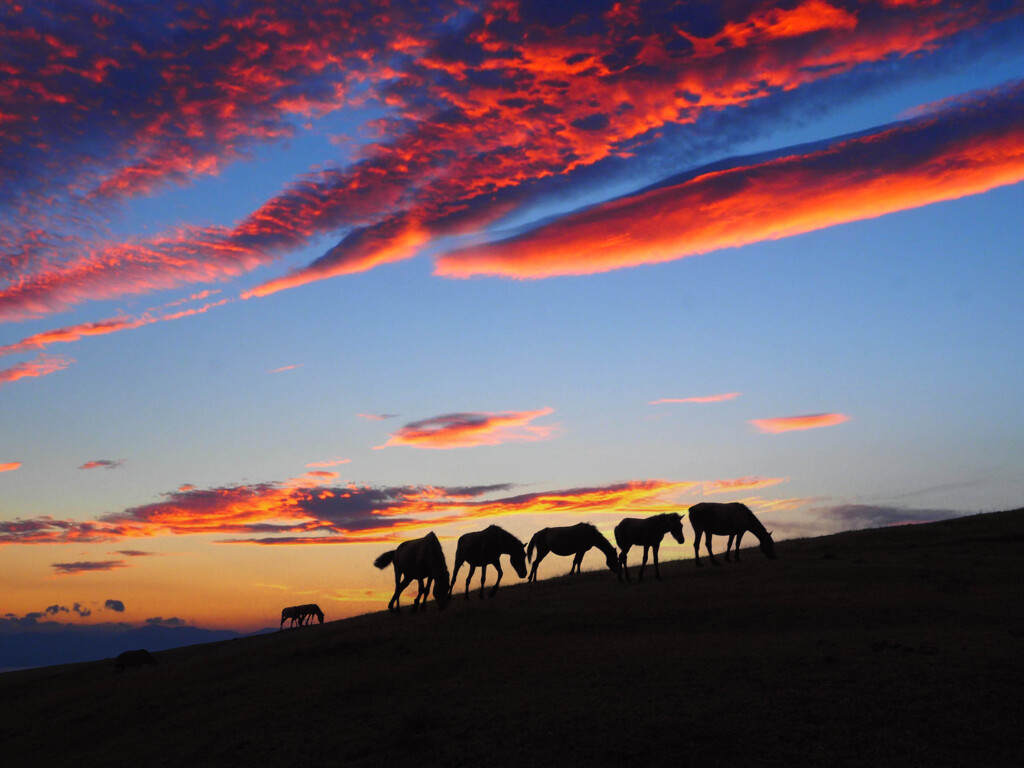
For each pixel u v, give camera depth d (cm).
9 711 2347
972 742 1128
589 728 1262
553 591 2845
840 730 1193
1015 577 2450
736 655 1623
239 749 1387
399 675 1742
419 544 2633
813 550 3494
